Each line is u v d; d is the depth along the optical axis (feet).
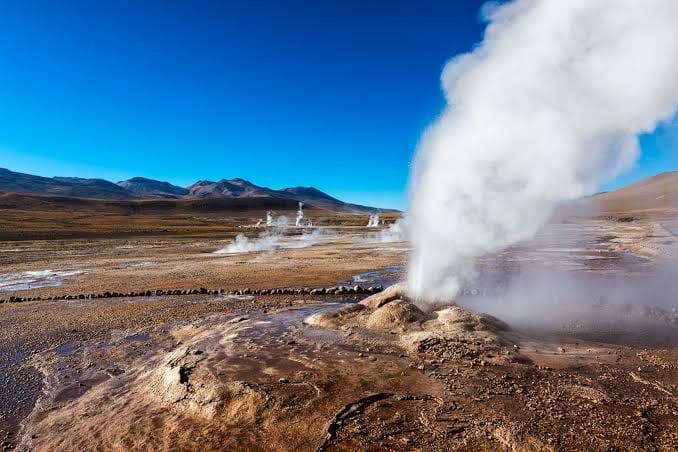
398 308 36.11
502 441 18.30
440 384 24.08
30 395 27.35
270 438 19.39
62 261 102.32
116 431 21.49
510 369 26.27
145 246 144.15
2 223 261.85
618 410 21.15
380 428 19.56
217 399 22.53
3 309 52.34
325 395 22.66
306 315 42.34
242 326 37.09
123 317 46.60
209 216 567.59
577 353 30.09
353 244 142.82
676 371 26.78
